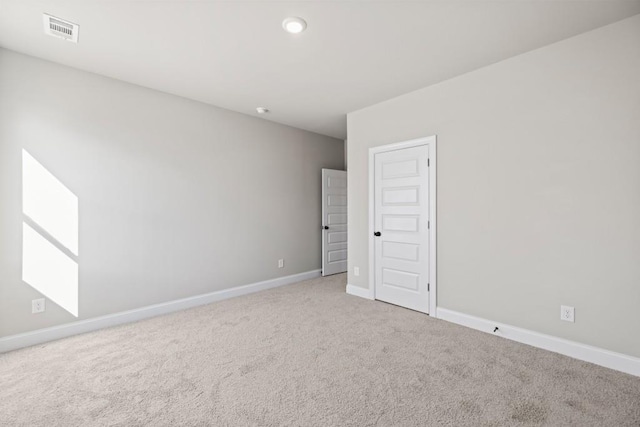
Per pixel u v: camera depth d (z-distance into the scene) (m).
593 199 2.25
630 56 2.10
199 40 2.39
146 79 3.10
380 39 2.38
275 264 4.59
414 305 3.44
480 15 2.08
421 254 3.36
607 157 2.19
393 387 1.96
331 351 2.46
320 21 2.15
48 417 1.69
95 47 2.49
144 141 3.29
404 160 3.50
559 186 2.40
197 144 3.72
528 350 2.45
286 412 1.73
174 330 2.91
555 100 2.42
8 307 2.52
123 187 3.14
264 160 4.45
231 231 4.07
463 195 2.99
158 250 3.39
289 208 4.79
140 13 2.05
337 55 2.63
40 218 2.67
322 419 1.67
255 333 2.83
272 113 4.19
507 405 1.78
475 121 2.90
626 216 2.12
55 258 2.74
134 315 3.18
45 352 2.46
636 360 2.07
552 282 2.45
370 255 3.87
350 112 4.13
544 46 2.47
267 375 2.11
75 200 2.84
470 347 2.51
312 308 3.54
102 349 2.51
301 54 2.61
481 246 2.87
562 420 1.65
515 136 2.64
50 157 2.71
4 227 2.51
